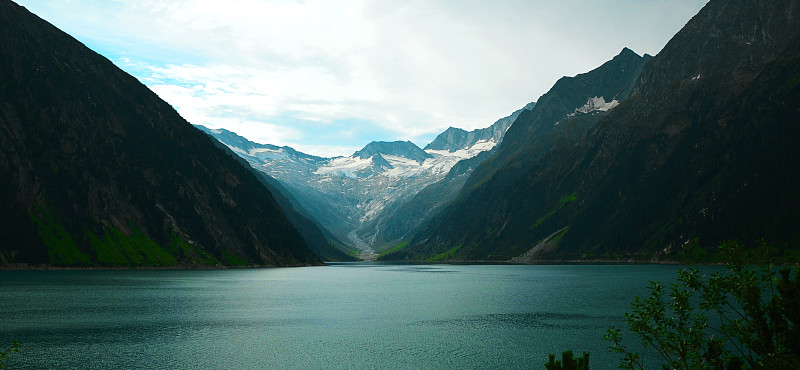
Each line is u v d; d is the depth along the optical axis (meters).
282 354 64.19
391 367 58.44
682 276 25.94
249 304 115.12
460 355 64.31
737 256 24.73
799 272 22.80
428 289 161.62
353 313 102.00
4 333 75.31
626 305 111.25
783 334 22.77
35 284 149.25
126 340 71.44
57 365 57.47
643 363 58.75
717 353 24.50
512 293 143.25
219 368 57.34
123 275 193.50
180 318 92.12
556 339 73.94
